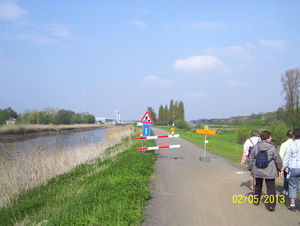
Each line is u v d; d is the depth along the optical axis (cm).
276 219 409
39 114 5634
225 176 728
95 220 392
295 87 3772
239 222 397
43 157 955
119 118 14762
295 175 444
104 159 1150
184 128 6353
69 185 752
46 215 483
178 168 858
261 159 457
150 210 455
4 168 766
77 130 5169
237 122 6222
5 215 542
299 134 459
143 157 959
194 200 509
